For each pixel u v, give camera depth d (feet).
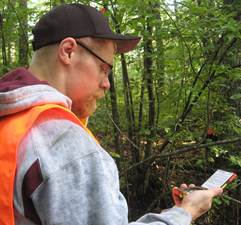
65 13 3.76
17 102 3.34
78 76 3.80
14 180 3.18
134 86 13.74
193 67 12.08
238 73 11.29
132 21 11.55
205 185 5.65
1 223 3.12
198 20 11.13
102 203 3.21
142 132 13.33
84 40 3.77
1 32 13.79
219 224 13.30
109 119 12.87
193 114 12.82
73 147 3.30
